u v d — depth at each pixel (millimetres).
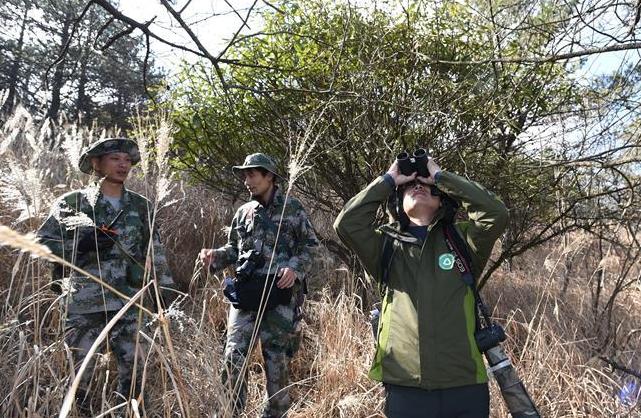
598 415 3070
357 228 2201
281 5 4656
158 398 2805
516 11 3525
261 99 4719
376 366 2139
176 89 4914
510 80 4043
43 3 3928
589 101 3799
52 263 2727
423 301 2047
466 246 2141
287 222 3035
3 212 3549
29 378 2227
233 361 2809
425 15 4395
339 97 4164
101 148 2791
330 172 4852
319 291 4941
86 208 2760
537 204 4262
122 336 2754
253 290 2852
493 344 2025
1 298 3234
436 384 1986
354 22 4297
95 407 2670
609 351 3812
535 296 4867
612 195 3957
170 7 2611
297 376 3789
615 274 4613
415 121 4059
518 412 2010
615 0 2734
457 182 2084
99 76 14031
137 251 2861
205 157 5309
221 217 6078
